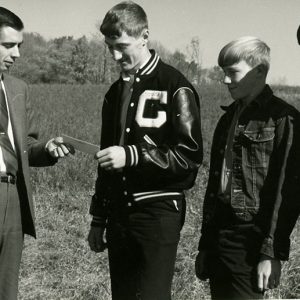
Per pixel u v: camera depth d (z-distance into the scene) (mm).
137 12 3145
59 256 5289
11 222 3568
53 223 6207
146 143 3090
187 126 3127
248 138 2949
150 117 3197
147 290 3205
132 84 3285
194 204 6809
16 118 3572
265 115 2939
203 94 19531
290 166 2826
